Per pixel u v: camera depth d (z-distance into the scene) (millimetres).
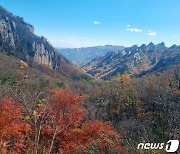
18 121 41844
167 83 98250
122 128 61250
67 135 50938
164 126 46281
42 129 42156
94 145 35375
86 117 77688
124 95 99062
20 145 35000
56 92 76625
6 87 52812
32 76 158000
